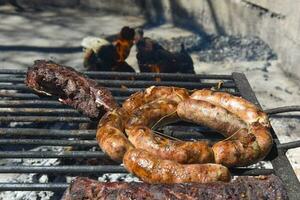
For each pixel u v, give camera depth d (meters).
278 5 1.61
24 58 1.75
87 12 2.35
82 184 0.58
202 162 0.64
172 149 0.63
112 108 0.76
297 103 1.38
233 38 1.90
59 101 0.84
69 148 0.94
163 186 0.58
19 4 2.40
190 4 2.07
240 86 0.89
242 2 1.83
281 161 0.68
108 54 1.32
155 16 2.24
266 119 0.72
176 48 1.85
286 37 1.59
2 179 0.94
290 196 0.61
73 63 1.72
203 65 1.67
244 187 0.58
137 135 0.66
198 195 0.57
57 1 2.39
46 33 2.03
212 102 0.76
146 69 1.32
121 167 0.67
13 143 0.72
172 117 0.75
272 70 1.62
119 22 2.21
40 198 0.89
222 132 0.73
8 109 0.83
